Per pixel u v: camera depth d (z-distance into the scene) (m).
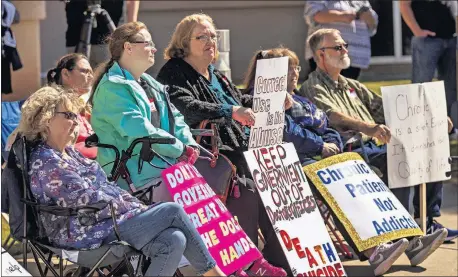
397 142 8.45
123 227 5.90
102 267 6.25
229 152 7.46
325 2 11.89
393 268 7.92
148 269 5.88
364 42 12.10
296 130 7.94
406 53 19.28
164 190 6.56
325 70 8.74
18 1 12.23
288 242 7.09
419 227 8.09
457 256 8.29
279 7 18.08
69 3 11.50
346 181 7.74
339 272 7.29
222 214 6.61
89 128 7.47
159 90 6.90
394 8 19.16
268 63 7.23
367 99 8.99
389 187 8.42
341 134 8.48
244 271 7.00
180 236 5.89
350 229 7.55
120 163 6.44
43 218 5.93
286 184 7.27
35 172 5.89
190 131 7.09
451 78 12.89
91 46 10.78
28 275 5.72
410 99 8.52
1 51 10.20
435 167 8.66
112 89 6.49
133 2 11.59
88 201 5.88
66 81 7.71
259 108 7.22
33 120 5.95
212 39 7.42
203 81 7.43
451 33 12.81
